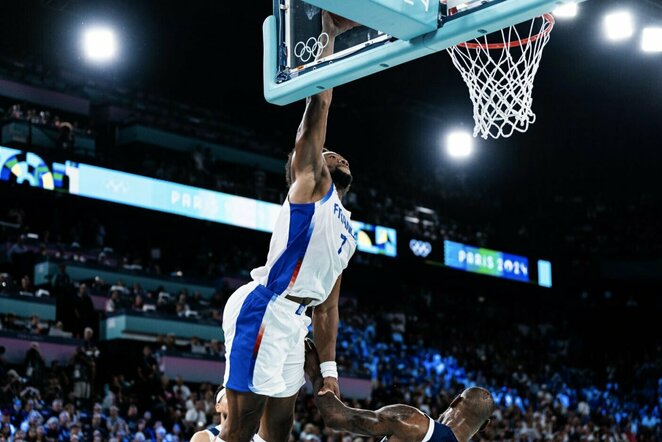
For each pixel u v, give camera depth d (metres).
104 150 25.20
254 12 25.83
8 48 25.64
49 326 17.83
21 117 21.72
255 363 3.98
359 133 30.83
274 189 25.72
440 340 26.45
